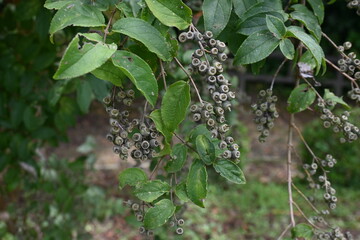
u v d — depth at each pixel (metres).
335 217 1.71
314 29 0.48
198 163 0.42
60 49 0.87
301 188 1.77
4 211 1.16
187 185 0.42
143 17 0.41
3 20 0.84
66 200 0.98
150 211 0.42
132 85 0.49
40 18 0.65
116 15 0.44
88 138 1.59
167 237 1.04
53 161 1.02
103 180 1.85
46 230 1.03
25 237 1.04
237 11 0.46
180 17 0.40
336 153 1.88
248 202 1.79
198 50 0.40
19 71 0.84
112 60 0.36
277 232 1.61
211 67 0.39
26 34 0.85
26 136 0.91
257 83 2.98
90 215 1.15
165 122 0.40
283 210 1.73
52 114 0.91
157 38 0.38
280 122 2.58
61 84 0.78
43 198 1.07
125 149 0.40
